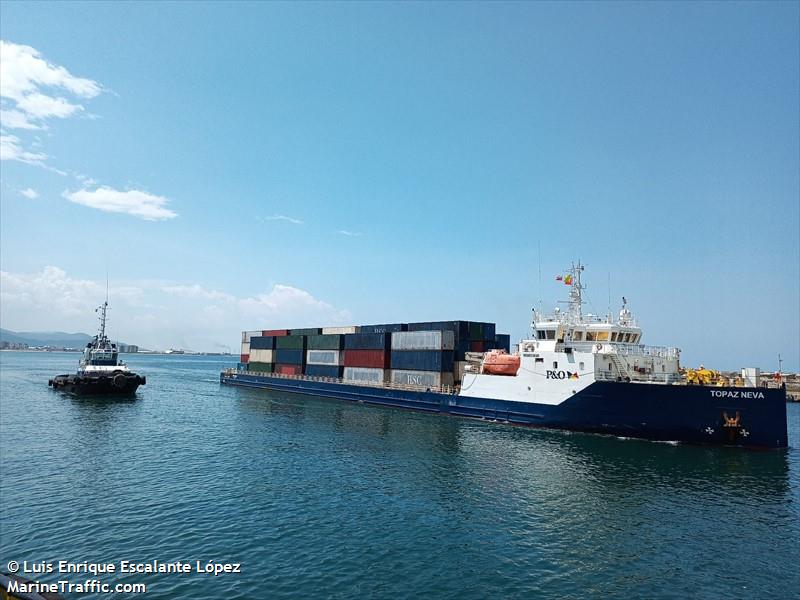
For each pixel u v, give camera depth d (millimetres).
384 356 60688
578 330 43000
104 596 16500
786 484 28641
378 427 45500
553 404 42094
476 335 56000
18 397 70250
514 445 37656
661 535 21969
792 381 82938
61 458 34375
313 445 38406
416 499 26016
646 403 37062
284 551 19859
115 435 42625
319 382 69000
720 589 17672
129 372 73188
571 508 24984
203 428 45844
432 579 17891
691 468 31484
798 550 20703
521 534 21875
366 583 17531
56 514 23641
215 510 24188
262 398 69125
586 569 18891
